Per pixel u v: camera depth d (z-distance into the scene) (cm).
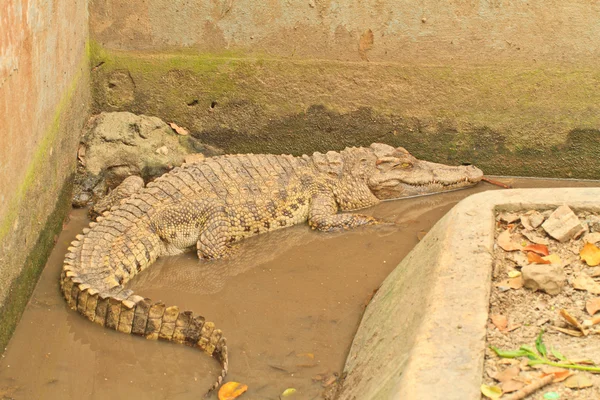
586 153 655
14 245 464
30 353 454
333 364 440
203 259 573
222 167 618
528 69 639
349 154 655
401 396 311
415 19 637
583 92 638
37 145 513
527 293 390
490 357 339
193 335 458
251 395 414
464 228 425
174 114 682
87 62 665
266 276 543
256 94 672
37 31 510
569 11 619
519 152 665
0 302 440
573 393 316
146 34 662
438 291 375
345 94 666
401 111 666
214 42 660
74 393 421
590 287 389
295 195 625
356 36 647
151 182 603
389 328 402
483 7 627
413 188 659
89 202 632
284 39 654
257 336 468
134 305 467
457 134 667
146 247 561
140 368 443
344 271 545
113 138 648
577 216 443
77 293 488
